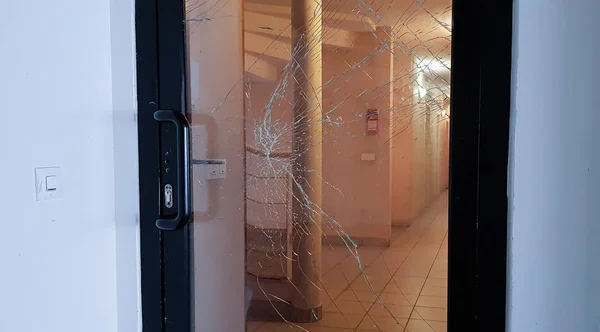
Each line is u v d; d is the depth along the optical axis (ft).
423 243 4.02
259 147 4.69
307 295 4.57
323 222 4.49
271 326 4.74
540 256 3.57
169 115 4.45
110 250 4.59
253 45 4.63
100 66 4.44
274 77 4.59
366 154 4.25
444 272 3.94
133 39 4.65
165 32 4.58
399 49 4.04
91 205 4.37
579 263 3.49
